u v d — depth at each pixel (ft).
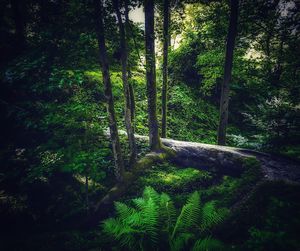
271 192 16.34
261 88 28.86
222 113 24.21
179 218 14.42
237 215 15.81
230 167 20.11
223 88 23.85
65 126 17.21
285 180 16.75
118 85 26.91
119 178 18.89
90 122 17.93
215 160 20.90
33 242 15.21
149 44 20.10
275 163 19.02
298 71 25.29
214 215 14.58
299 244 11.80
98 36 16.11
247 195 16.85
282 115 21.53
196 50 38.58
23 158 19.15
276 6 27.61
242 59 30.17
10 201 16.65
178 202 18.42
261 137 23.63
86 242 15.57
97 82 29.04
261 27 27.81
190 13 31.58
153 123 21.98
